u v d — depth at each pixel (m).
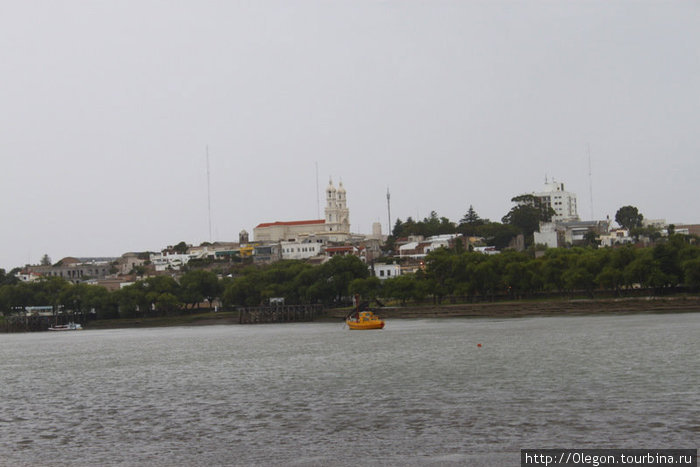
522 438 60.44
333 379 96.19
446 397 78.88
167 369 117.88
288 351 140.38
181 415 75.56
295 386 91.44
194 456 59.25
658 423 63.31
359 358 120.38
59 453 61.66
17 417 78.19
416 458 56.06
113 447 63.03
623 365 95.62
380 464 54.94
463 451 57.47
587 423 64.31
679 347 111.75
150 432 68.19
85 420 75.00
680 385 79.44
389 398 79.81
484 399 76.75
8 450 63.16
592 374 89.56
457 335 156.62
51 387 101.62
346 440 62.12
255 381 97.81
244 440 63.62
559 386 82.31
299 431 66.06
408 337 160.25
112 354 154.88
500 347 125.75
